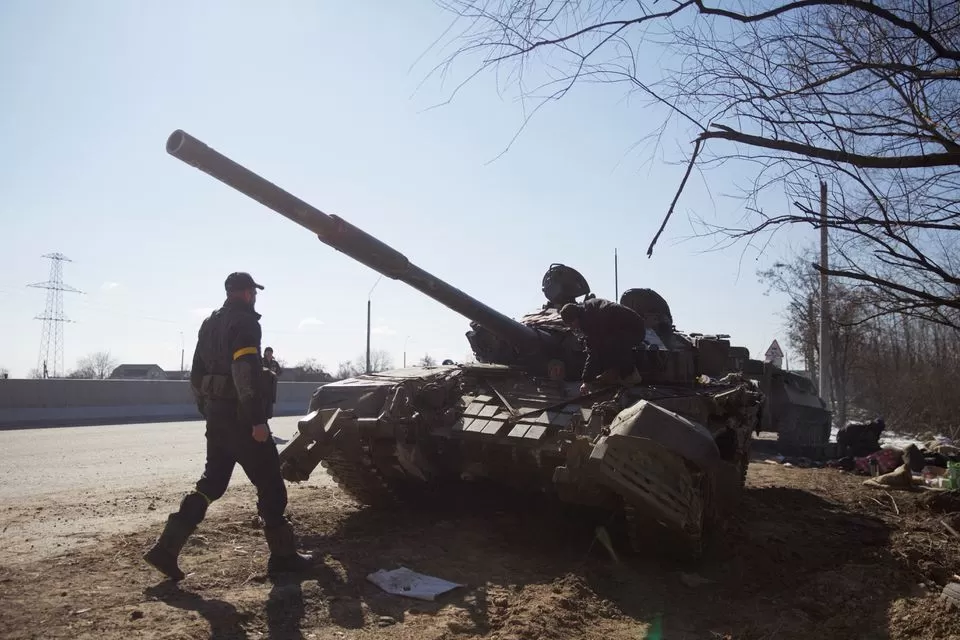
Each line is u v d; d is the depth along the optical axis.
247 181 5.64
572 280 9.66
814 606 5.58
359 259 6.66
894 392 22.59
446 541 6.87
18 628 4.30
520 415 7.34
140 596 4.95
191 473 10.79
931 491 10.05
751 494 10.37
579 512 7.94
